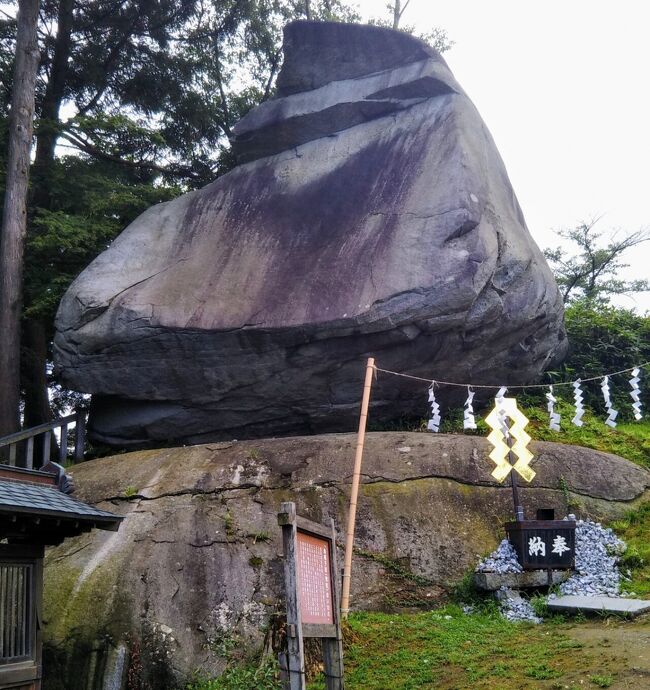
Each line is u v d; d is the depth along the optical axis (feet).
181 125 57.98
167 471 30.53
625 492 30.25
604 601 23.59
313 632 16.52
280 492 28.94
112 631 23.99
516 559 26.32
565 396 40.81
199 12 56.90
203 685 22.56
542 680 18.40
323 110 39.68
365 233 34.27
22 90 42.45
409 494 28.71
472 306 32.01
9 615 18.28
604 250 66.08
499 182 37.81
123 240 39.24
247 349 33.19
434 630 23.40
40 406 48.67
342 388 33.86
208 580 25.53
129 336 34.42
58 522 18.98
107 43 55.16
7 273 40.65
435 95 38.19
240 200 39.45
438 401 35.63
